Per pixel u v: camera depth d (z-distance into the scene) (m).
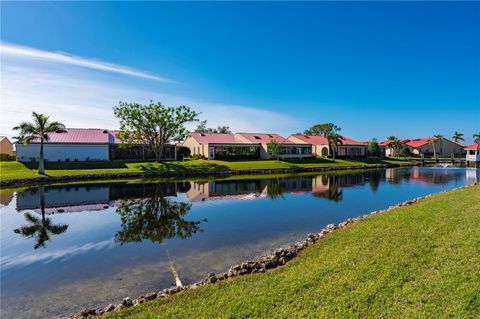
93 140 47.88
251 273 7.94
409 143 92.94
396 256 7.33
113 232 13.86
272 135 67.50
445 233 8.78
